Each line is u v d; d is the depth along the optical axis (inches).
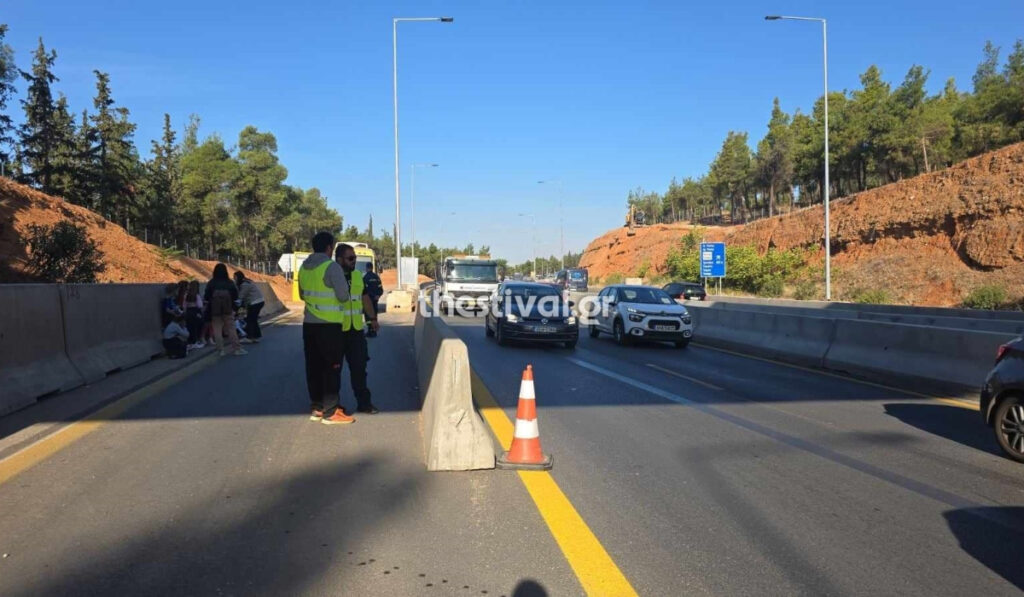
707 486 223.3
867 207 1711.4
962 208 1419.8
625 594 148.3
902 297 1393.9
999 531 187.2
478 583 152.5
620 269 3093.0
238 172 1935.3
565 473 235.0
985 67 2111.2
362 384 321.4
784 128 3011.8
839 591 151.0
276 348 589.3
